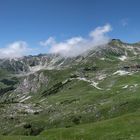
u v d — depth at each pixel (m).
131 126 69.88
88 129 73.06
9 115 199.50
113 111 148.50
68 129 75.94
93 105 168.75
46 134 75.44
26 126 164.25
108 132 68.94
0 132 168.12
